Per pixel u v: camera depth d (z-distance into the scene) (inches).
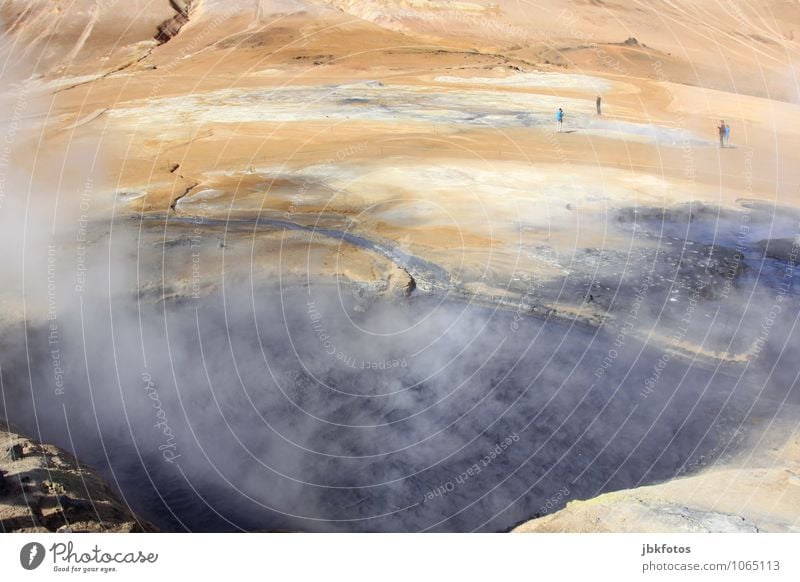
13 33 1749.5
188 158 831.7
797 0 2087.8
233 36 1723.7
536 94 1238.9
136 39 1754.4
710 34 1886.1
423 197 682.2
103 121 1058.1
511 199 681.0
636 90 1318.9
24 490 245.9
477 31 1781.5
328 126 984.3
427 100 1169.4
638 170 791.1
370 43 1670.8
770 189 741.3
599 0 2059.5
